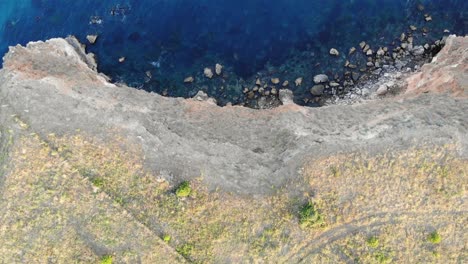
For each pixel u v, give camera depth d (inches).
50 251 917.8
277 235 936.3
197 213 937.5
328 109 997.2
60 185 928.9
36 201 922.7
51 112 935.7
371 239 933.8
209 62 1167.6
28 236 919.0
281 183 946.1
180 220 933.8
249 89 1155.9
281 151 953.5
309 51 1168.2
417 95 1000.9
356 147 944.9
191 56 1169.4
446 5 1168.8
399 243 940.6
